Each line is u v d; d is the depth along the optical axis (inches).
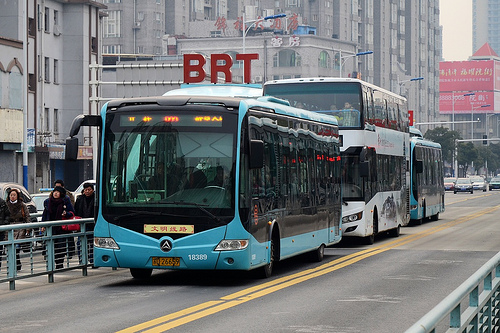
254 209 949.8
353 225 1523.1
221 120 933.2
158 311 754.2
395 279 1022.4
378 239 1785.2
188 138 935.7
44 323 693.3
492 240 1752.0
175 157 933.8
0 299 874.1
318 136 1243.2
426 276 1056.8
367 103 1550.2
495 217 2842.0
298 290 911.0
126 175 942.4
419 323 309.0
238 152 928.3
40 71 3937.0
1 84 3171.8
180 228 924.6
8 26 3735.2
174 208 925.8
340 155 1392.7
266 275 1032.2
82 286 976.9
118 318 714.2
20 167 3398.1
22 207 1181.7
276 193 1035.9
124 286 965.8
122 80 2714.1
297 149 1131.3
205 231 920.9
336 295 869.2
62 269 1055.0
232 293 884.0
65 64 4183.1
